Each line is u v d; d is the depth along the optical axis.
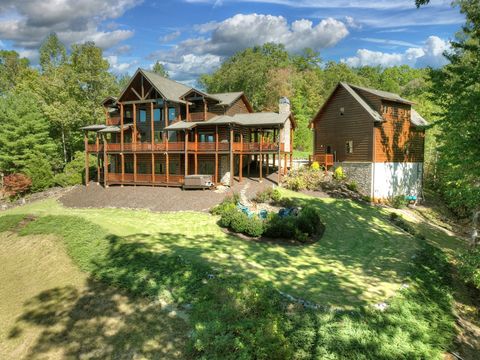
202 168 34.06
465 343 11.22
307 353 9.18
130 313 11.59
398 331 10.54
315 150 36.88
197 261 14.23
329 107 35.31
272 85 62.28
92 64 44.12
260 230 18.78
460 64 20.12
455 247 22.09
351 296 12.06
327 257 16.50
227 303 10.83
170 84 35.72
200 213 24.16
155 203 27.30
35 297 13.56
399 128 33.38
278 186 29.84
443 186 36.75
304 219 19.36
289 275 13.65
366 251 17.83
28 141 39.84
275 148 30.02
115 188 33.38
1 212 29.77
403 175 33.78
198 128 33.69
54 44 52.91
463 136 17.69
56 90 44.03
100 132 34.91
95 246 16.81
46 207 30.83
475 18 19.72
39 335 11.31
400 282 13.90
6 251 18.98
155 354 9.77
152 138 32.56
